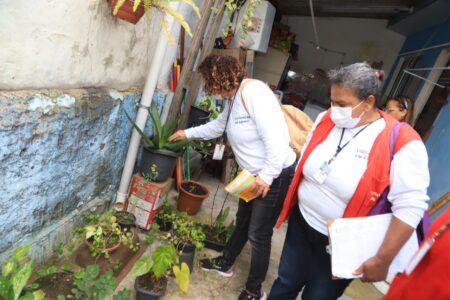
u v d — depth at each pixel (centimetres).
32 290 162
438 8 458
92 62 196
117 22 207
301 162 160
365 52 760
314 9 676
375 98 132
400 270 136
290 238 175
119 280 206
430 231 108
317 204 153
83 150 207
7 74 141
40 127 162
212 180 422
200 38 304
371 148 135
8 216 160
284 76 719
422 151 125
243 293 217
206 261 243
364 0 548
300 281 174
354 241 136
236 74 188
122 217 237
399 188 126
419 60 551
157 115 261
